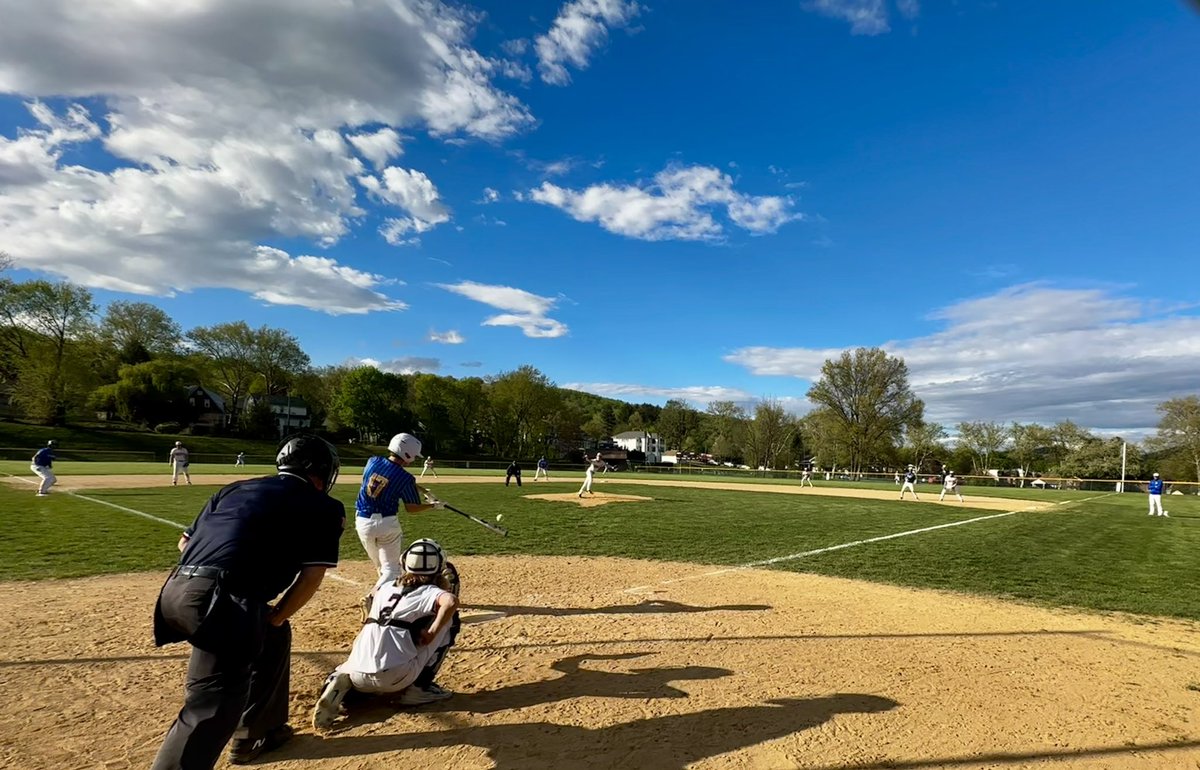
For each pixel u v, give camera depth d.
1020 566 9.89
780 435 76.81
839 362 61.66
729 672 4.54
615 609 6.40
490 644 5.14
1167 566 10.23
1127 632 6.05
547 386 79.31
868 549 11.35
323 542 2.86
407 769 3.03
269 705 3.12
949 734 3.56
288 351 72.06
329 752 3.20
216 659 2.56
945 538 13.43
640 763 3.14
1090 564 10.30
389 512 5.43
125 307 72.94
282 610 2.80
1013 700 4.12
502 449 78.00
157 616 2.60
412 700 3.81
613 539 11.84
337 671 3.62
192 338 68.31
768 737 3.46
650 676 4.42
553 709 3.80
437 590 3.86
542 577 8.06
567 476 44.25
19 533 10.45
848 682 4.38
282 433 72.94
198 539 2.67
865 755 3.28
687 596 7.09
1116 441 69.56
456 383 77.81
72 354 56.53
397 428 72.81
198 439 59.38
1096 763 3.26
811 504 22.83
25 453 43.22
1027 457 79.75
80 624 5.39
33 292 54.31
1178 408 58.47
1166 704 4.13
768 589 7.62
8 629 5.21
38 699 3.76
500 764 3.10
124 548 9.27
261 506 2.72
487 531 12.52
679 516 16.75
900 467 69.06
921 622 6.21
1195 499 34.94
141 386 63.50
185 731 2.46
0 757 3.01
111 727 3.39
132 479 24.55
